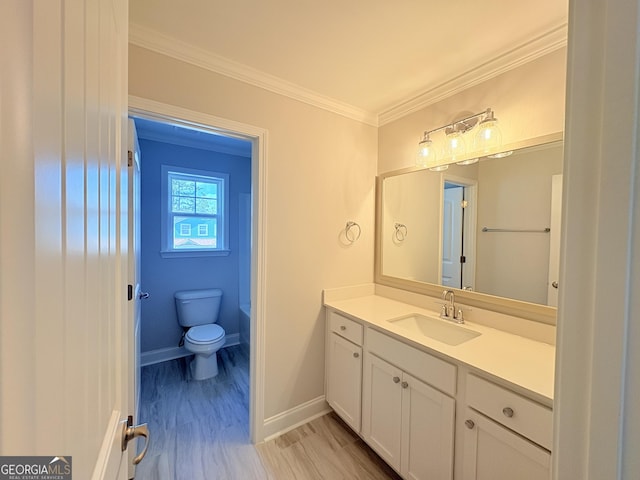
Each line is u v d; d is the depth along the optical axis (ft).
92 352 1.38
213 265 10.16
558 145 4.53
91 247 1.36
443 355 4.15
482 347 4.34
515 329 4.94
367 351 5.55
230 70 5.32
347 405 6.07
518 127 4.95
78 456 1.18
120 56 2.17
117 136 2.08
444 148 6.09
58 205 0.98
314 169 6.53
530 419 3.23
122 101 2.27
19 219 0.77
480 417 3.72
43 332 0.88
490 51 4.95
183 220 9.75
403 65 5.36
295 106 6.17
